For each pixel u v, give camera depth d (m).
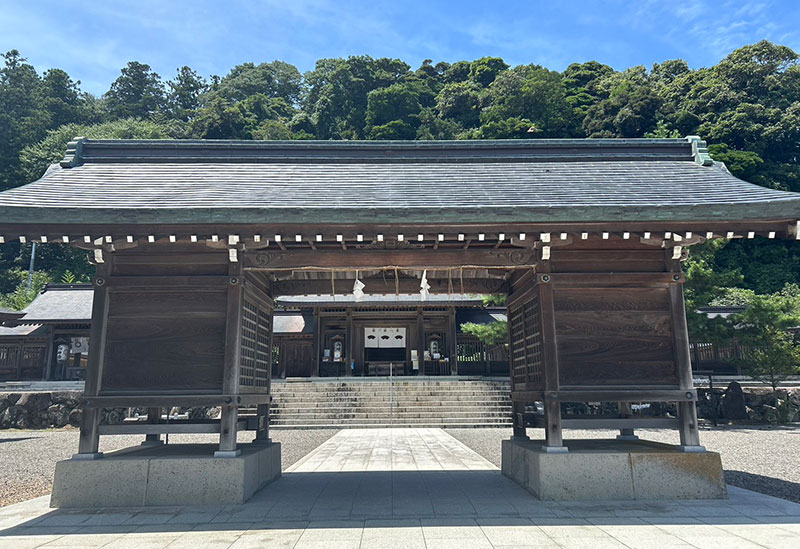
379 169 8.38
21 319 26.48
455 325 27.59
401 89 72.44
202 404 6.59
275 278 8.77
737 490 7.03
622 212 6.16
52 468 10.63
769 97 56.09
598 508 6.00
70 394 20.80
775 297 18.31
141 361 6.77
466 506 6.18
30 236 6.18
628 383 6.85
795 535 4.93
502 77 72.25
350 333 26.92
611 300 7.08
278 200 6.76
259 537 4.99
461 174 8.08
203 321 6.88
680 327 6.97
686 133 55.41
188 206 6.41
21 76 68.44
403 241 7.13
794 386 20.31
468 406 20.28
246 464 6.55
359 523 5.47
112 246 6.87
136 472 6.36
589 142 8.80
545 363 6.81
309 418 19.55
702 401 19.81
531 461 6.91
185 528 5.32
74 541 4.91
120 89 86.94
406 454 11.42
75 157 8.23
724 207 6.04
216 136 68.25
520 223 6.30
